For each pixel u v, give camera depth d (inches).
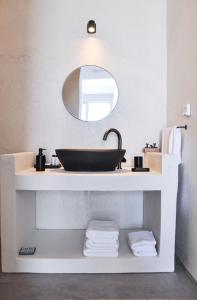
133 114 88.2
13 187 64.7
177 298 55.0
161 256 65.7
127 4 87.1
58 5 87.1
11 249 65.3
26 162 76.4
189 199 67.6
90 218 88.8
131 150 88.4
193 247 64.2
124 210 88.7
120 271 65.6
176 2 77.2
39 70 87.5
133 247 67.3
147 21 87.3
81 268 65.4
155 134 88.4
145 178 64.5
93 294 56.3
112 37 87.3
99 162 69.3
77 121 88.1
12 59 87.2
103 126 88.3
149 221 79.2
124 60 87.6
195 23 63.1
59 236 81.6
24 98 87.5
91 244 67.1
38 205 88.5
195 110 63.6
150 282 61.3
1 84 87.4
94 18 87.0
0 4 86.7
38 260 65.3
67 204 88.7
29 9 86.9
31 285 59.8
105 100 87.8
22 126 87.7
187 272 66.5
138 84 87.9
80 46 87.3
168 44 85.6
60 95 87.8
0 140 87.7
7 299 54.2
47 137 87.9
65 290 57.8
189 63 67.2
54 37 87.2
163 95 88.0
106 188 64.2
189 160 67.7
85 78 87.6
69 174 65.4
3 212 65.0
